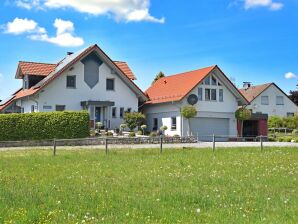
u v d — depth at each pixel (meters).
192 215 10.02
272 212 10.38
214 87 49.44
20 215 9.86
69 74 46.75
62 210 10.47
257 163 20.77
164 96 51.22
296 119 65.19
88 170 18.39
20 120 38.34
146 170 18.28
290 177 16.06
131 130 46.72
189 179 15.57
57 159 22.94
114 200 11.71
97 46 47.47
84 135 39.44
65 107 46.47
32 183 14.84
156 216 9.92
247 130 51.34
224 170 18.14
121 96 49.12
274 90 77.06
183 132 47.31
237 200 11.77
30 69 50.16
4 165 20.34
